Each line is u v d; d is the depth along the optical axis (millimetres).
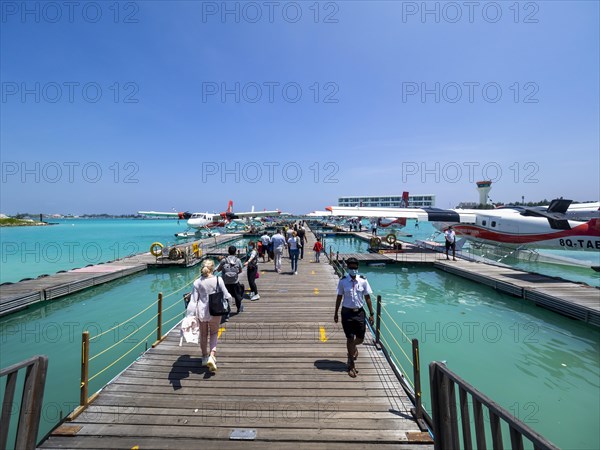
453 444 2295
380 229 43031
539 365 5930
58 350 6629
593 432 4102
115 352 6520
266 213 36625
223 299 4465
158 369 4648
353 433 3316
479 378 5449
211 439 3225
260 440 3207
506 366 5875
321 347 5516
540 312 9156
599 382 5316
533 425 4238
